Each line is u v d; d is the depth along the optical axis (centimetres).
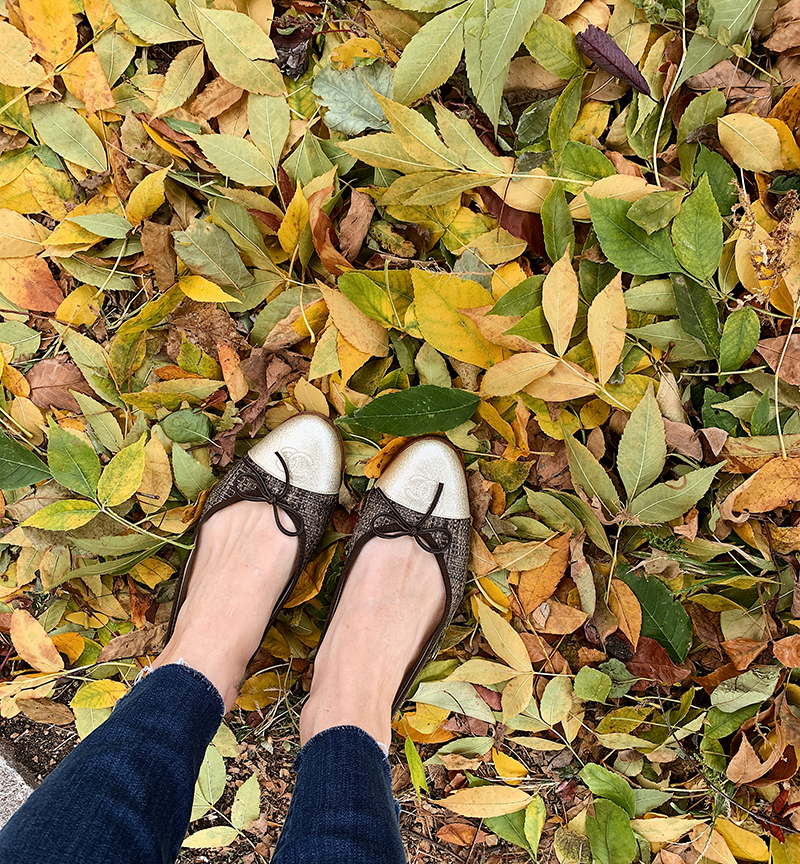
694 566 85
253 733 93
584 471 79
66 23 80
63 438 75
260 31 77
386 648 82
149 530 88
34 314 90
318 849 60
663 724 86
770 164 78
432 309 78
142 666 91
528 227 82
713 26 77
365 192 83
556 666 87
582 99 82
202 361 86
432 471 87
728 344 77
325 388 89
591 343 77
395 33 80
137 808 60
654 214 75
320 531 88
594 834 86
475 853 94
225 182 86
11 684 84
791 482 78
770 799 87
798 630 83
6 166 85
